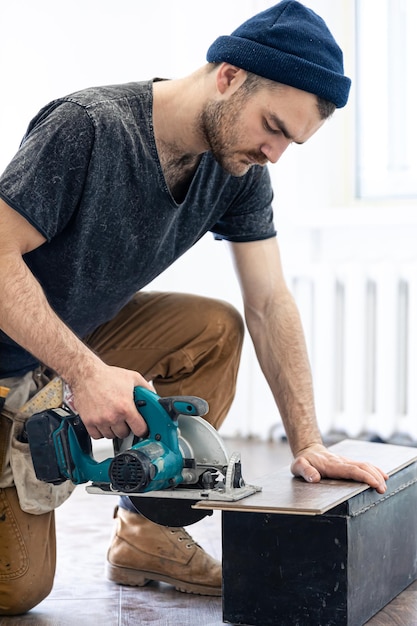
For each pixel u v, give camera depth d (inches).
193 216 71.9
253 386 153.3
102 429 59.5
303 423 73.5
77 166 61.2
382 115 150.6
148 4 146.0
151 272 71.7
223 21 147.2
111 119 62.5
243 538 63.4
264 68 59.4
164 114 64.9
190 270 155.4
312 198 152.8
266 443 149.8
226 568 64.1
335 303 144.6
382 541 66.7
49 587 70.4
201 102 63.2
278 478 67.3
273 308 77.5
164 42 149.0
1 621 67.3
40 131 61.1
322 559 60.8
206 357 77.4
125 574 75.4
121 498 76.5
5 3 126.3
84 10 136.8
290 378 75.4
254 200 76.1
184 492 59.0
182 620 66.4
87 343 80.3
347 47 150.9
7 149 127.3
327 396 144.3
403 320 142.2
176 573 73.3
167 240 71.2
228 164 63.9
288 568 61.9
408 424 139.0
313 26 61.3
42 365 72.3
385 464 70.5
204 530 93.0
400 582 71.1
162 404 58.6
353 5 149.4
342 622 60.3
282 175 150.7
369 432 145.2
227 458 60.1
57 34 133.3
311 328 147.0
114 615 67.9
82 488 116.0
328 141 152.7
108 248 66.6
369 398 145.7
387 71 149.4
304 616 61.4
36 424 62.4
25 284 59.2
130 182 64.6
